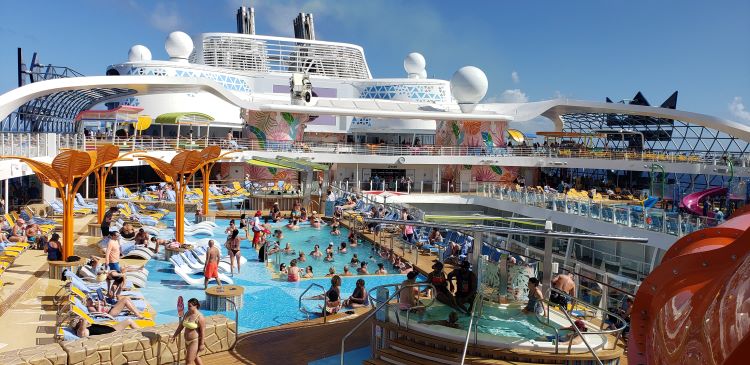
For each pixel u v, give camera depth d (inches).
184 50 2090.3
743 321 105.2
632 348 229.3
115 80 1160.8
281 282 689.6
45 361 337.7
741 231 231.0
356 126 2277.3
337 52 2527.1
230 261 756.6
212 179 1707.7
